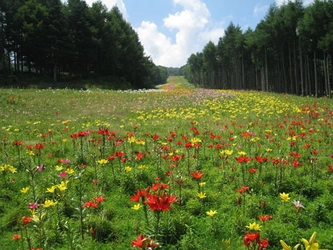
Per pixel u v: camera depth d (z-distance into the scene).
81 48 50.91
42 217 4.04
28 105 20.02
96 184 6.05
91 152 8.65
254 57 53.56
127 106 21.31
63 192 5.28
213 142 9.34
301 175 6.89
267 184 6.34
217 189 6.18
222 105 20.80
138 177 6.61
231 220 4.80
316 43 36.50
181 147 9.28
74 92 28.48
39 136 11.20
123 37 61.94
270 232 4.25
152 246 2.62
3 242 4.30
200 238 4.37
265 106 19.91
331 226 4.71
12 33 44.25
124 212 5.25
